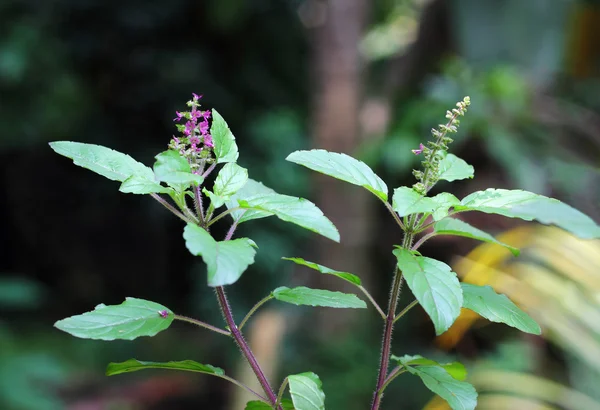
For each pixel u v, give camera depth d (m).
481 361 3.71
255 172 6.93
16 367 4.40
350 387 4.77
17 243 8.88
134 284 8.91
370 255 5.77
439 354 5.08
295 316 5.41
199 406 6.57
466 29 5.68
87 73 7.55
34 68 6.95
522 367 3.34
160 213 8.39
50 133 7.35
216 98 7.64
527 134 5.17
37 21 7.07
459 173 1.25
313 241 5.60
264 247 6.72
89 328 1.08
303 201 1.08
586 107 6.32
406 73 6.49
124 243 8.76
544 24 5.57
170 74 7.50
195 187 1.14
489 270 3.21
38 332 7.65
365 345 5.25
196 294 7.73
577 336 2.92
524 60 5.60
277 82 8.11
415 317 5.91
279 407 1.21
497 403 3.05
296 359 5.04
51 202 8.62
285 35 7.94
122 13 7.41
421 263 1.05
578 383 3.00
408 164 5.17
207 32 7.81
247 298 6.98
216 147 1.17
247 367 3.73
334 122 5.38
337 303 1.20
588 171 4.87
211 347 7.09
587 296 2.96
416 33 6.77
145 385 6.79
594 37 6.32
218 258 0.92
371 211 5.62
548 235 3.13
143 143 7.81
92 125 7.60
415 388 4.79
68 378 6.50
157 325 1.11
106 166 1.17
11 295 5.27
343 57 5.38
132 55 7.59
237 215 1.20
